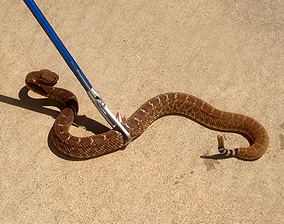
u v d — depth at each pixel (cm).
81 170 75
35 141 78
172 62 91
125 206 72
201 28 97
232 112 84
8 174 74
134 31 96
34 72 82
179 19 99
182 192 74
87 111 83
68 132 77
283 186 75
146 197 73
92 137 75
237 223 71
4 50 90
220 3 102
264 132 79
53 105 83
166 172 76
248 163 77
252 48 94
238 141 80
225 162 77
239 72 90
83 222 70
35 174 74
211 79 89
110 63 90
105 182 74
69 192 72
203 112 81
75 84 86
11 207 70
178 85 88
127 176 75
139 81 88
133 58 91
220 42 95
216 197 73
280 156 78
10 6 97
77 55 91
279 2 102
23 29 94
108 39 94
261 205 73
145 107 80
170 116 83
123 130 76
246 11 101
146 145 79
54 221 69
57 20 96
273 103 85
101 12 98
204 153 78
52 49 91
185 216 71
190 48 94
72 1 100
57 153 77
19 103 82
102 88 86
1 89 84
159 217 71
